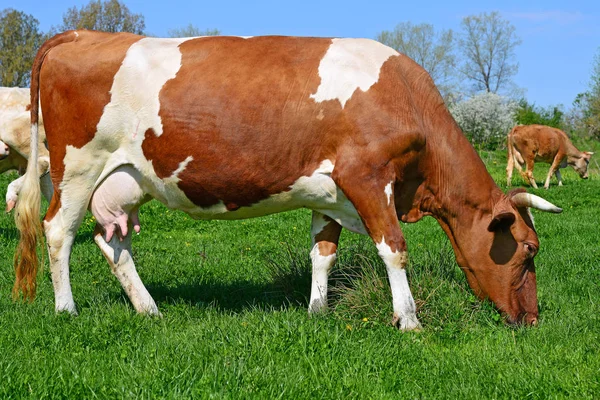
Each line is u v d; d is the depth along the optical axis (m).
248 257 9.57
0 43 58.88
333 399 4.06
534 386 4.27
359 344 4.98
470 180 6.04
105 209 6.27
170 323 5.78
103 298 6.71
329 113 5.68
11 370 4.25
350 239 10.84
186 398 3.88
